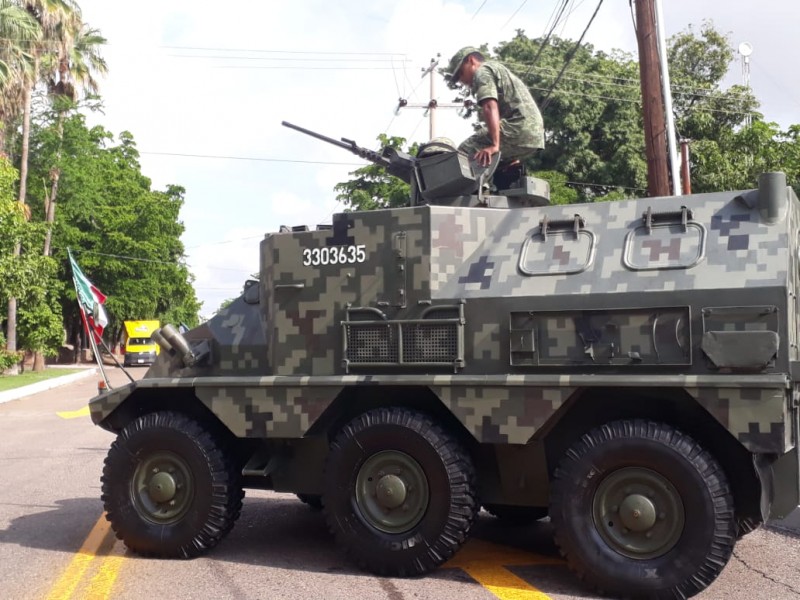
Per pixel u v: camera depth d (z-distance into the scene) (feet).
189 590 18.34
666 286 17.54
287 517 26.43
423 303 19.62
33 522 25.55
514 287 18.93
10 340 98.53
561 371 18.21
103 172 140.15
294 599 17.53
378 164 24.86
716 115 81.20
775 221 17.54
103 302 24.06
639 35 38.32
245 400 20.67
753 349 16.49
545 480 19.30
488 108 22.58
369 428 19.19
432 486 18.62
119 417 22.95
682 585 16.70
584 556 17.44
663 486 17.01
